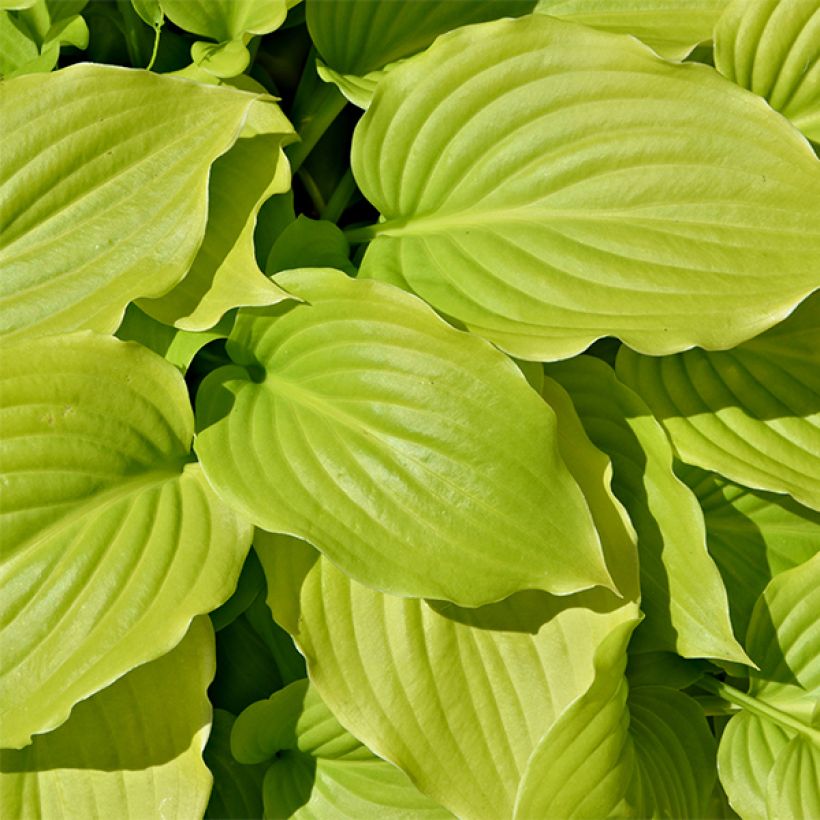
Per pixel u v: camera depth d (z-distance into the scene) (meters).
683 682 0.98
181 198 0.92
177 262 0.92
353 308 0.92
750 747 0.97
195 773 0.92
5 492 0.89
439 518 0.88
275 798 0.99
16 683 0.87
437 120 0.96
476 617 0.94
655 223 0.93
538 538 0.88
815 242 0.91
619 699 0.93
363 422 0.90
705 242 0.92
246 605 0.96
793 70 1.00
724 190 0.93
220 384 0.94
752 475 0.97
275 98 0.93
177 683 0.93
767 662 0.98
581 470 0.93
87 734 0.93
